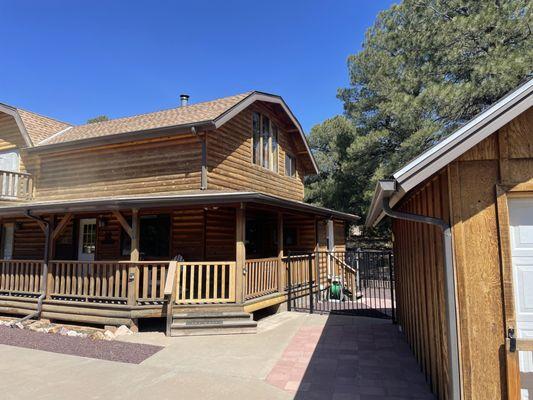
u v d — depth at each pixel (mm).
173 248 11008
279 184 15148
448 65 18141
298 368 5879
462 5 18391
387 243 26094
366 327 8680
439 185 4125
